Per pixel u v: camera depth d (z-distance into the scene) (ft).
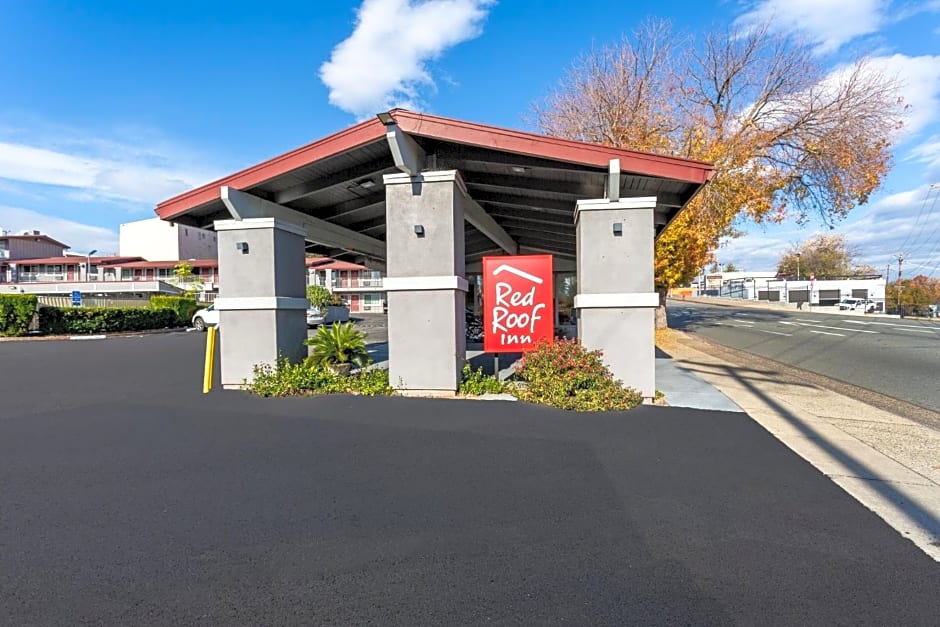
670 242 54.70
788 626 7.30
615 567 8.87
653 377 22.09
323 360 26.16
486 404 21.39
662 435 16.78
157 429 18.01
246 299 25.36
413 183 23.22
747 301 203.31
